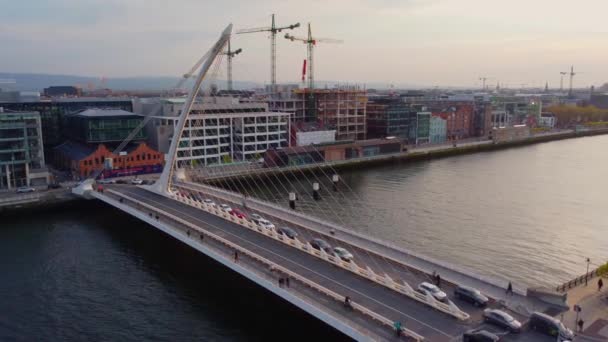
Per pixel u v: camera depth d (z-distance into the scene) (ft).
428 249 283.59
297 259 219.61
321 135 596.70
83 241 306.14
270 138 575.38
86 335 192.95
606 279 195.21
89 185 386.52
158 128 517.55
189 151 515.09
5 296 225.76
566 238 305.32
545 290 175.63
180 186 412.98
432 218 350.02
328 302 174.29
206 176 477.77
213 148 533.96
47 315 208.54
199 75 330.13
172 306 216.13
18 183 418.51
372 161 596.29
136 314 209.05
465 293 175.01
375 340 146.82
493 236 308.40
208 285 238.07
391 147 650.84
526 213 363.15
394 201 403.34
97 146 488.44
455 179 502.38
